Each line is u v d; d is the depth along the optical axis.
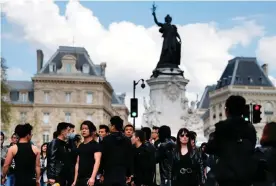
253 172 12.05
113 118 17.81
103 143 17.58
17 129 17.17
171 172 17.89
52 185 20.83
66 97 132.00
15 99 131.62
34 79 130.25
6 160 16.89
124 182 17.47
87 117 132.75
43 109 130.75
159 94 56.59
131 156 17.84
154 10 59.34
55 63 132.75
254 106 40.22
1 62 86.62
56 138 21.12
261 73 159.62
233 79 157.88
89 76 132.38
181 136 17.64
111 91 150.50
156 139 23.28
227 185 12.16
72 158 19.47
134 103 41.94
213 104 167.00
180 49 59.09
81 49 135.88
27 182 16.88
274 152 12.38
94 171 17.28
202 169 17.80
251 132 12.31
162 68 57.53
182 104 56.66
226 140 12.29
